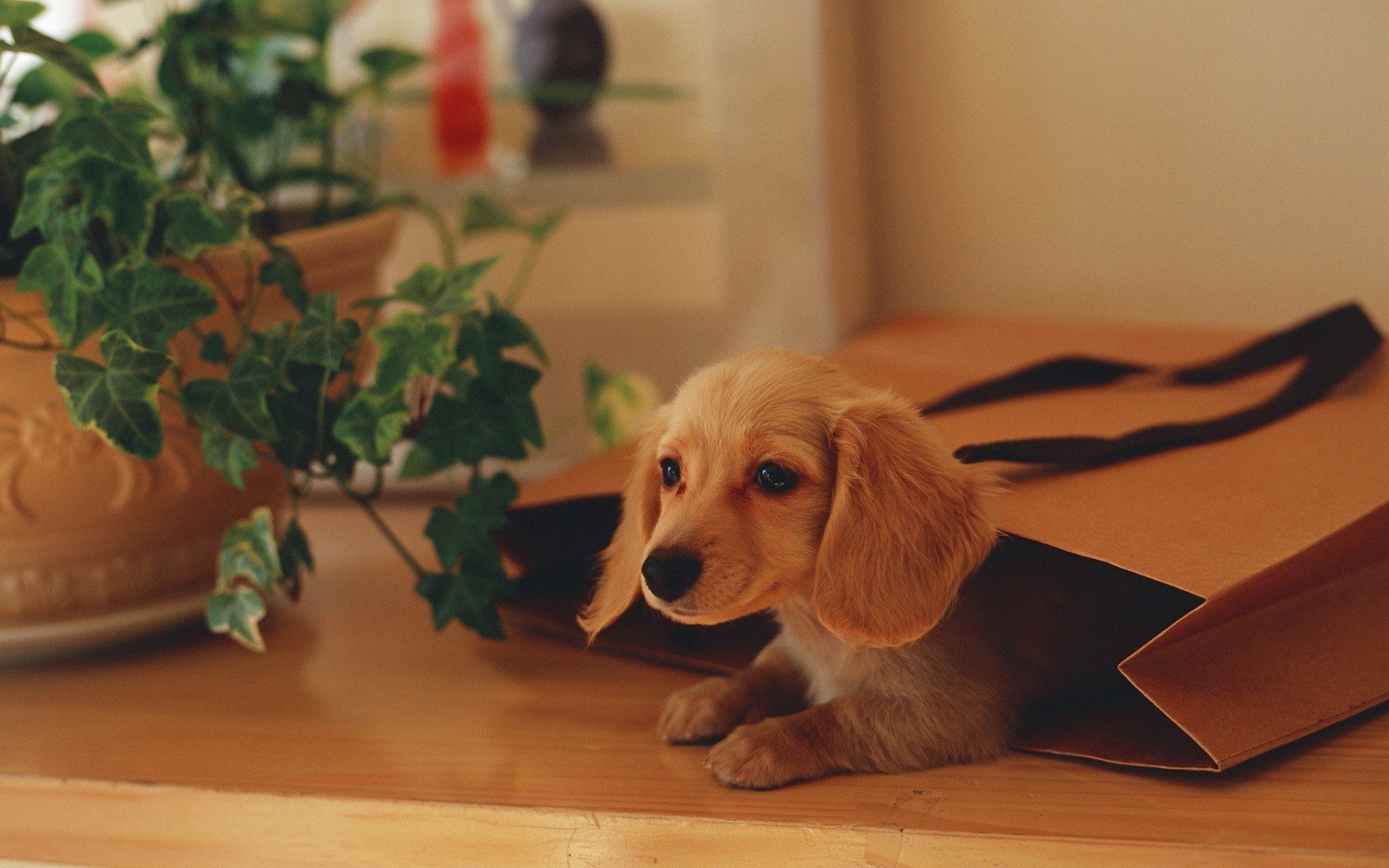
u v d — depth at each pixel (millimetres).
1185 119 1424
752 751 765
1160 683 704
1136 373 1137
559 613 1038
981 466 801
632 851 732
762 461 763
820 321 1455
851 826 696
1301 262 1416
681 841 724
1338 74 1357
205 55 1197
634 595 827
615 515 1103
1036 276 1521
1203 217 1442
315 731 885
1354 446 879
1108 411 1007
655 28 1601
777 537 756
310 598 1181
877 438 760
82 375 848
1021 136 1488
